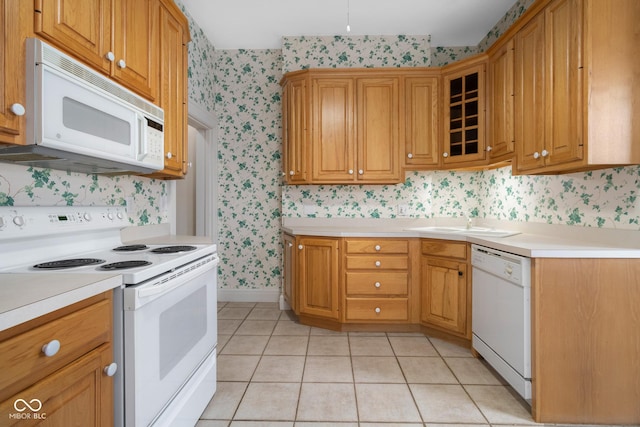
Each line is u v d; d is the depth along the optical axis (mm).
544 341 1635
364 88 3039
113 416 1084
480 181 3281
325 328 2891
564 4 1776
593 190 1951
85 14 1244
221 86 3572
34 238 1320
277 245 3594
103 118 1284
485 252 2127
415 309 2768
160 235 2316
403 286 2768
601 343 1622
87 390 961
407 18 3010
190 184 3928
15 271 1134
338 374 2086
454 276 2496
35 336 787
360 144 3043
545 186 2361
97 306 1010
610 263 1621
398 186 3322
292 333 2764
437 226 3314
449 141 2943
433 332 2701
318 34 3281
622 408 1615
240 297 3627
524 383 1688
